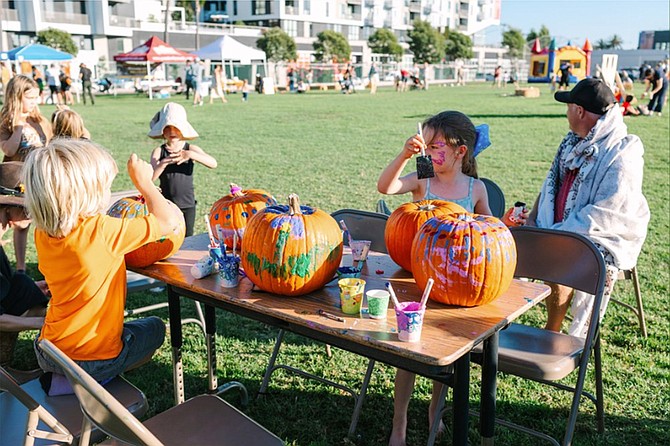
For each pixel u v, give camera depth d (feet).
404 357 7.02
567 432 9.56
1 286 11.07
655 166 37.27
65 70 119.34
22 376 10.90
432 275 7.90
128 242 8.39
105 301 8.30
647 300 16.72
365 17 306.14
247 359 13.82
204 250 10.62
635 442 10.65
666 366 13.16
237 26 244.01
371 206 27.89
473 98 108.78
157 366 13.60
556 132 54.90
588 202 12.28
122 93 133.39
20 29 183.21
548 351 9.91
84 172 7.83
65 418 8.02
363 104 95.09
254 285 8.77
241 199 10.41
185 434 7.85
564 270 10.49
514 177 34.50
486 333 7.15
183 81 132.87
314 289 8.40
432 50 250.78
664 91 68.28
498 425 11.14
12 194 15.28
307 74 163.43
